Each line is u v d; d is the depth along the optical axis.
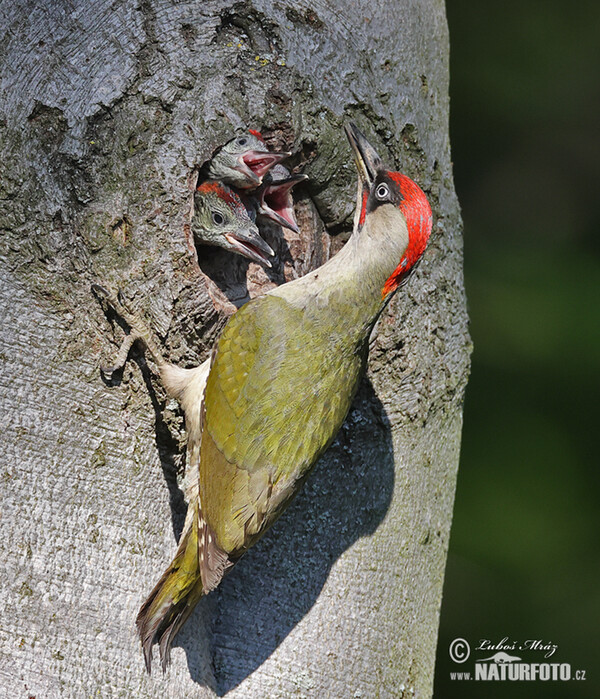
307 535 7.95
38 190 7.04
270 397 7.48
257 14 7.73
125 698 6.91
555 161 15.85
